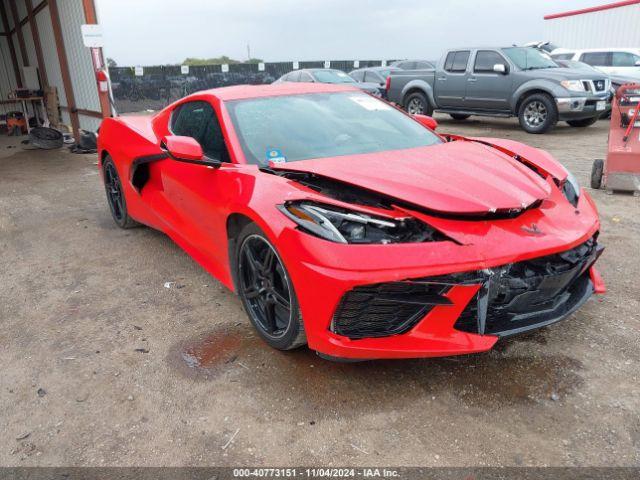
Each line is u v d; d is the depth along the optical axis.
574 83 10.30
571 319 3.06
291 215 2.46
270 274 2.71
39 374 2.80
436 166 2.86
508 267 2.34
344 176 2.65
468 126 12.64
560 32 21.94
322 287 2.27
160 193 4.11
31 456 2.21
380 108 3.85
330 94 3.88
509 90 11.23
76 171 8.27
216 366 2.78
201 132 3.60
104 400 2.55
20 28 13.08
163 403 2.50
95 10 8.82
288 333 2.64
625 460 2.03
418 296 2.26
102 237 5.00
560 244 2.41
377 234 2.35
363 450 2.15
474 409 2.35
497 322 2.43
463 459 2.07
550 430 2.20
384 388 2.52
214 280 3.90
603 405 2.33
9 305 3.64
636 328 2.94
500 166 2.94
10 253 4.68
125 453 2.20
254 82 24.17
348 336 2.36
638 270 3.72
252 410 2.42
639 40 18.91
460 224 2.38
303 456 2.13
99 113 9.73
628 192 5.81
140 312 3.44
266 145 3.20
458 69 12.27
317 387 2.56
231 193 2.92
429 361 2.72
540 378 2.54
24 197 6.67
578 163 7.50
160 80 21.69
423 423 2.28
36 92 12.59
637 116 5.61
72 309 3.53
